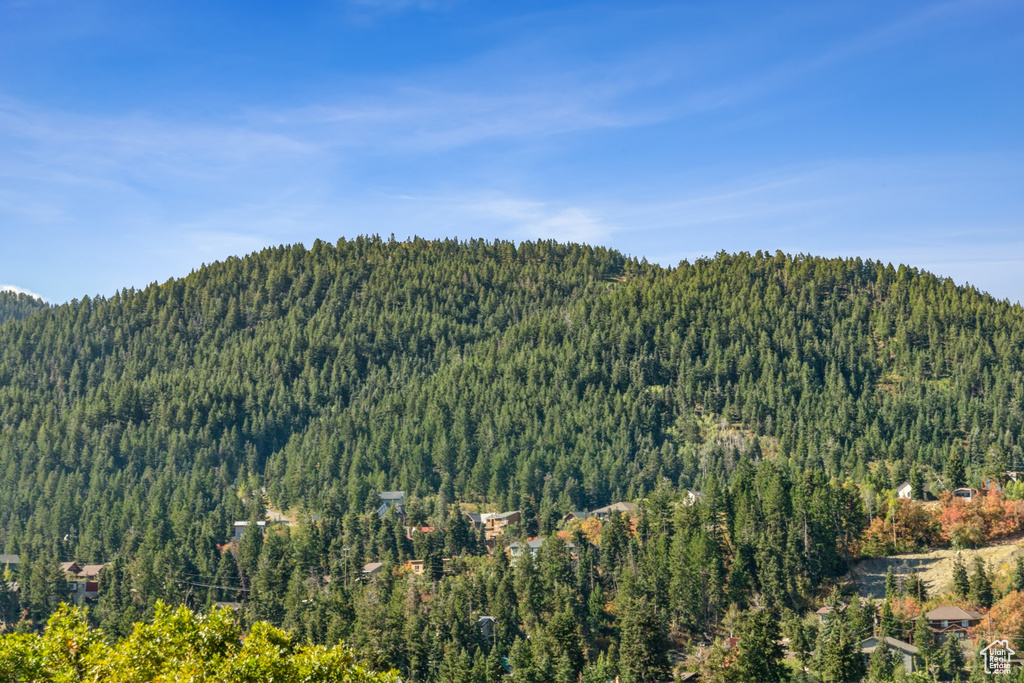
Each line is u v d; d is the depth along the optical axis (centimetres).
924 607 12838
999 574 13262
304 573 16362
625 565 14912
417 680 12012
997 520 14812
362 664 5850
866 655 11288
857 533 15300
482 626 13475
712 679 10738
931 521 15150
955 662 10906
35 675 5116
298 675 5344
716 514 15850
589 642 13062
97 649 5381
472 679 11319
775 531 14788
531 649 12056
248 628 14238
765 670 10538
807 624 12875
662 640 11356
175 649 5425
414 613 12975
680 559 13812
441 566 16638
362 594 14250
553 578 14325
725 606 13712
